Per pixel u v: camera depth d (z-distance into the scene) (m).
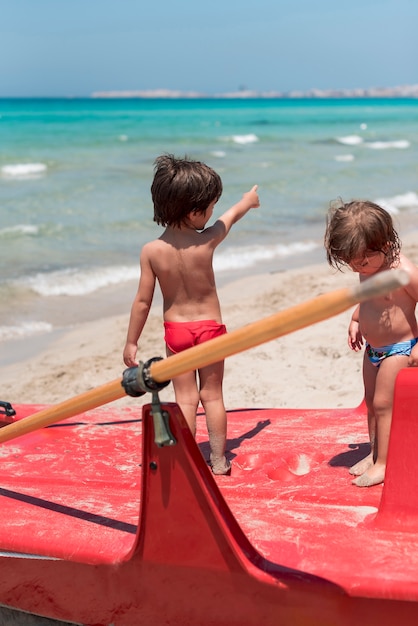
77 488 3.37
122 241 13.34
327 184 21.19
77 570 2.79
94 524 2.94
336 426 4.06
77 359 7.91
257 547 2.62
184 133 44.00
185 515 2.56
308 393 6.68
